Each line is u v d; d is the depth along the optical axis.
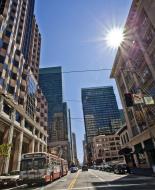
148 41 29.02
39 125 57.44
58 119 167.75
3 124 32.94
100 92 180.00
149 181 15.10
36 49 72.25
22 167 18.77
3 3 41.66
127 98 16.14
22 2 56.72
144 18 29.52
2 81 33.69
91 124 167.25
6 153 21.59
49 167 20.22
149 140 30.22
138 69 32.78
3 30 37.91
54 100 173.50
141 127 33.38
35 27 77.25
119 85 45.53
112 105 173.50
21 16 57.03
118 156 115.00
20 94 43.16
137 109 33.72
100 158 114.69
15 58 41.94
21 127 39.91
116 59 42.41
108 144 118.62
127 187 12.58
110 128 162.50
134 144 37.62
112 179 20.09
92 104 174.38
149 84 29.11
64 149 132.12
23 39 56.19
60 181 23.02
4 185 18.17
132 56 35.09
